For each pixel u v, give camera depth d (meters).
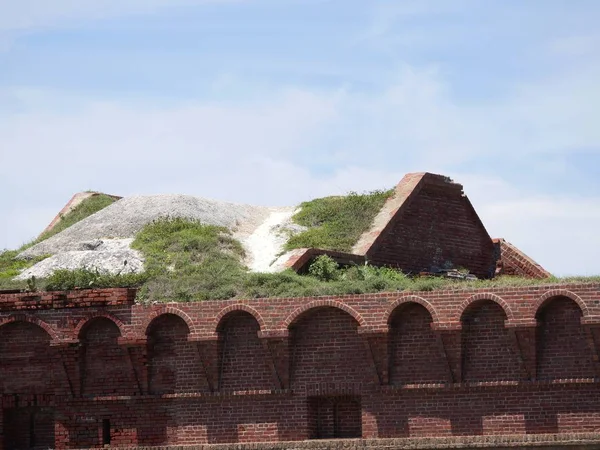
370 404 63.94
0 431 68.88
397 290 64.50
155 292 69.44
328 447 63.22
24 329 68.69
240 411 65.50
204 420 65.88
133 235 78.75
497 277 77.00
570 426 61.47
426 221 77.19
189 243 75.38
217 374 65.69
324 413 65.19
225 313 65.31
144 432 66.75
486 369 62.69
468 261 78.56
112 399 67.00
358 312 63.78
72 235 80.62
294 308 64.50
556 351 61.88
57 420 67.94
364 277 69.88
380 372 63.78
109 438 67.38
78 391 67.69
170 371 66.50
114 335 67.38
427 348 63.44
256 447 64.12
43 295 67.88
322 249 73.00
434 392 63.19
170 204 81.06
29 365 68.56
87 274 71.81
